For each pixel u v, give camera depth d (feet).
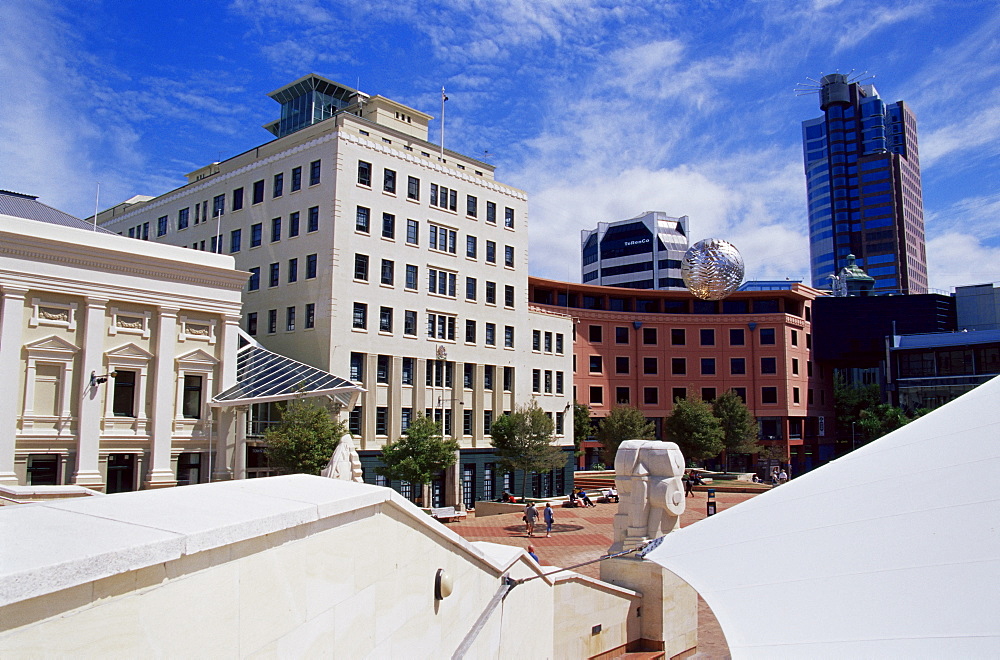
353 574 19.25
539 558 91.66
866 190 592.19
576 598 49.73
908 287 570.46
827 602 26.17
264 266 155.12
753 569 30.66
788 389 257.14
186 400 105.50
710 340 260.62
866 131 610.65
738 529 35.91
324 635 17.48
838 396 303.07
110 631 11.03
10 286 87.56
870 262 579.89
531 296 244.83
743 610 27.32
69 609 10.30
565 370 200.34
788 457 255.70
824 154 623.36
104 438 95.20
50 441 90.48
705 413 215.10
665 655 55.47
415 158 160.45
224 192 168.14
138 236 192.44
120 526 12.59
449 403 163.02
